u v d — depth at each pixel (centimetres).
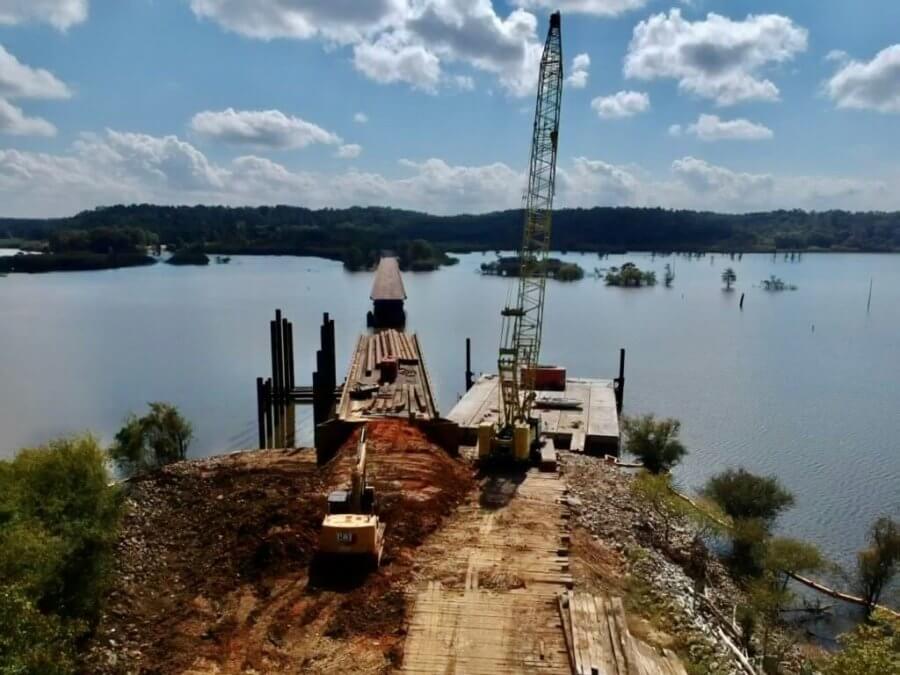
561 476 3409
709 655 2181
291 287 17012
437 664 1905
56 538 2056
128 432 4259
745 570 3169
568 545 2591
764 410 6191
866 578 3141
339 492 2612
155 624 2141
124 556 2539
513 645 1988
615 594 2355
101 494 2408
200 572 2441
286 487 3142
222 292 15600
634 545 2830
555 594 2244
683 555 3002
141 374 7238
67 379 6988
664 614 2341
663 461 4522
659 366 8181
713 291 18212
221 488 3247
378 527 2494
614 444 4466
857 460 4916
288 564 2397
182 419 4531
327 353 6047
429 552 2523
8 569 1883
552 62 3709
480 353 8919
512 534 2677
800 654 2634
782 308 14400
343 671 1877
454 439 3806
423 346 9356
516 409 3878
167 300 13888
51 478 2327
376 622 2086
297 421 5862
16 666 1600
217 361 7900
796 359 8644
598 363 8375
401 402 4309
